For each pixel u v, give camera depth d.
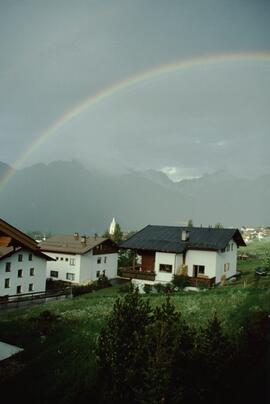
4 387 15.43
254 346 15.07
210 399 11.08
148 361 10.27
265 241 130.50
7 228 11.52
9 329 23.69
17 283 46.69
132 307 11.88
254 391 11.80
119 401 10.95
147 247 44.00
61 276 57.81
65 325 23.75
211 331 11.66
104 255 61.53
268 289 28.50
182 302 27.59
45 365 17.38
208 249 42.56
